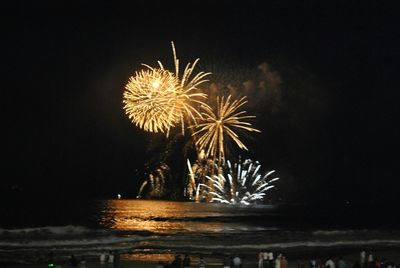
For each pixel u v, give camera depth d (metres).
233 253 51.56
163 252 51.59
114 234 70.81
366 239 66.00
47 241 58.06
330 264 39.09
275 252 52.84
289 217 136.88
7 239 59.88
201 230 85.06
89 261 43.59
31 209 140.62
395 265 41.19
